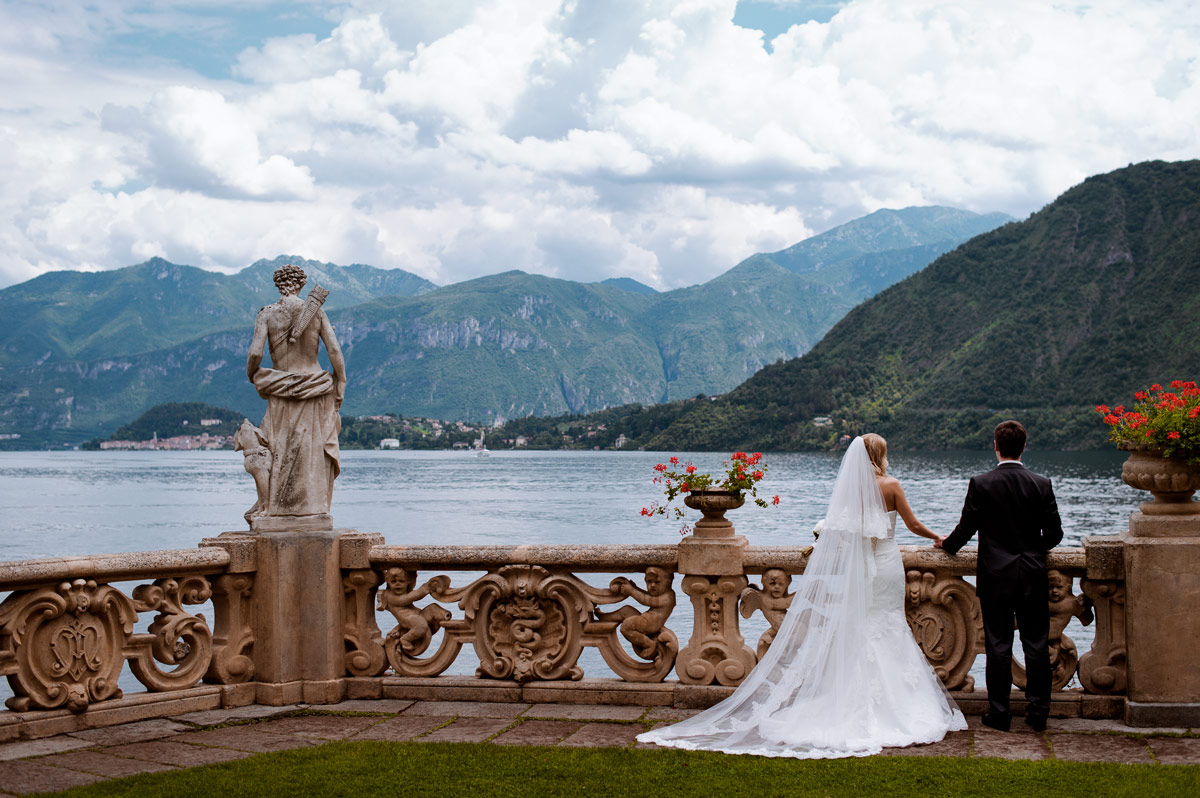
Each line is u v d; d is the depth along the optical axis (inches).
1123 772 199.5
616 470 7180.1
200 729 245.4
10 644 233.5
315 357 284.8
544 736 237.3
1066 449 6968.5
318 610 273.9
